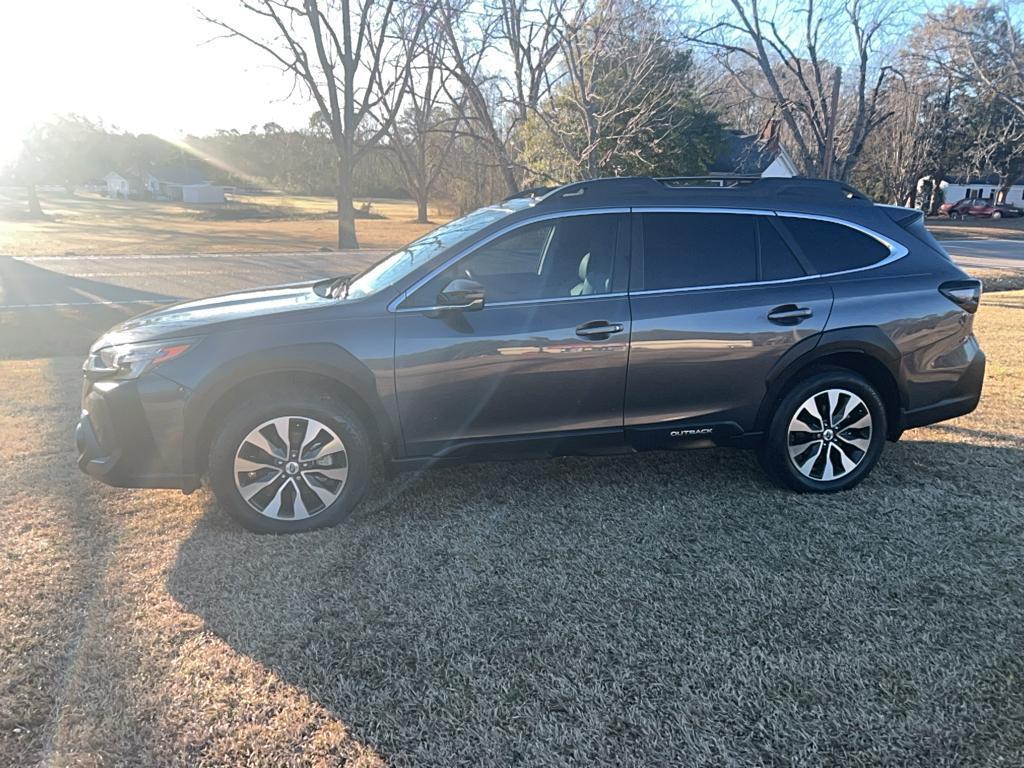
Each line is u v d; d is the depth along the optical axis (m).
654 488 4.26
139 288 13.20
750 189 4.15
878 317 4.04
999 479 4.36
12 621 2.90
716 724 2.39
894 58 19.03
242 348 3.53
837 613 3.00
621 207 3.95
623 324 3.79
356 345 3.60
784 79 19.36
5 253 20.62
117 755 2.24
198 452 3.61
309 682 2.58
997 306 11.61
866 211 4.23
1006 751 2.27
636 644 2.80
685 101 17.16
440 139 47.72
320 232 35.12
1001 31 18.56
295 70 25.39
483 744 2.30
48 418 5.59
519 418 3.82
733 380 3.96
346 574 3.30
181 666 2.65
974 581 3.23
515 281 4.11
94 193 99.38
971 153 45.25
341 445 3.67
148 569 3.32
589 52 13.16
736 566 3.37
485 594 3.14
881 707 2.46
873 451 4.17
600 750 2.28
